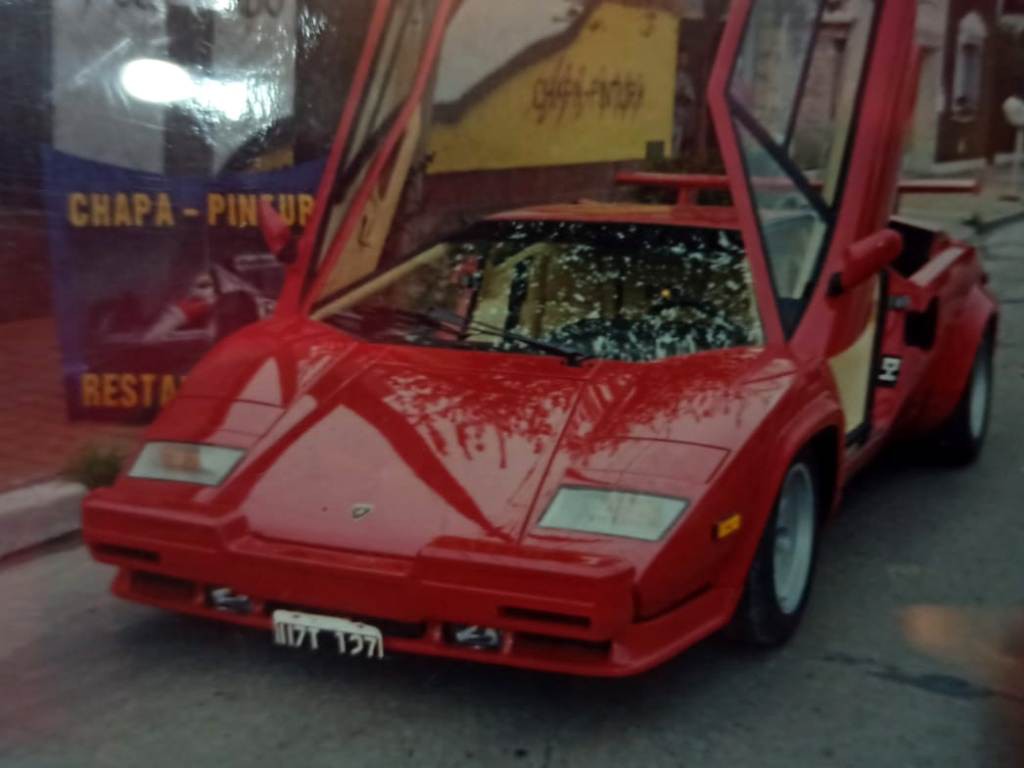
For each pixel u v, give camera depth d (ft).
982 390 21.24
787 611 13.84
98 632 14.19
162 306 21.30
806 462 13.93
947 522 18.35
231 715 12.31
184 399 13.73
